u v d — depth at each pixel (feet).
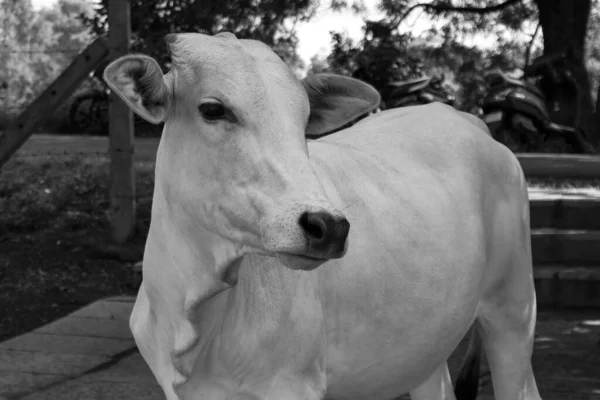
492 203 11.87
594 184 33.30
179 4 35.70
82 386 17.06
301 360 9.12
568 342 20.52
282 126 7.96
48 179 33.65
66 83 26.22
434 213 10.78
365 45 40.04
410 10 56.03
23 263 25.35
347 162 10.56
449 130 11.74
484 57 59.57
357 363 10.05
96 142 52.13
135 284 24.35
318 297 9.30
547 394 17.02
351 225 9.96
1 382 17.20
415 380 11.09
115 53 26.09
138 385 17.15
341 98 9.41
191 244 8.64
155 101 8.35
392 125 11.73
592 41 77.15
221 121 8.05
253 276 8.89
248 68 8.09
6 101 49.90
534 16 61.26
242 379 9.05
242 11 37.55
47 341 19.80
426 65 59.31
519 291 12.14
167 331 9.20
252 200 7.89
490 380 17.56
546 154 45.62
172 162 8.59
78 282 24.32
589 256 24.84
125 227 26.84
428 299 10.52
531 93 47.21
